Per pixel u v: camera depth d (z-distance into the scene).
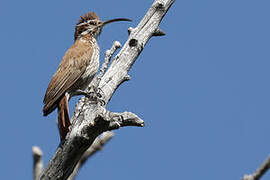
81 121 9.45
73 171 9.31
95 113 9.55
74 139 8.85
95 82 10.04
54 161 9.00
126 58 11.48
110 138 9.41
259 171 4.83
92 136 8.80
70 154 8.94
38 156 8.40
